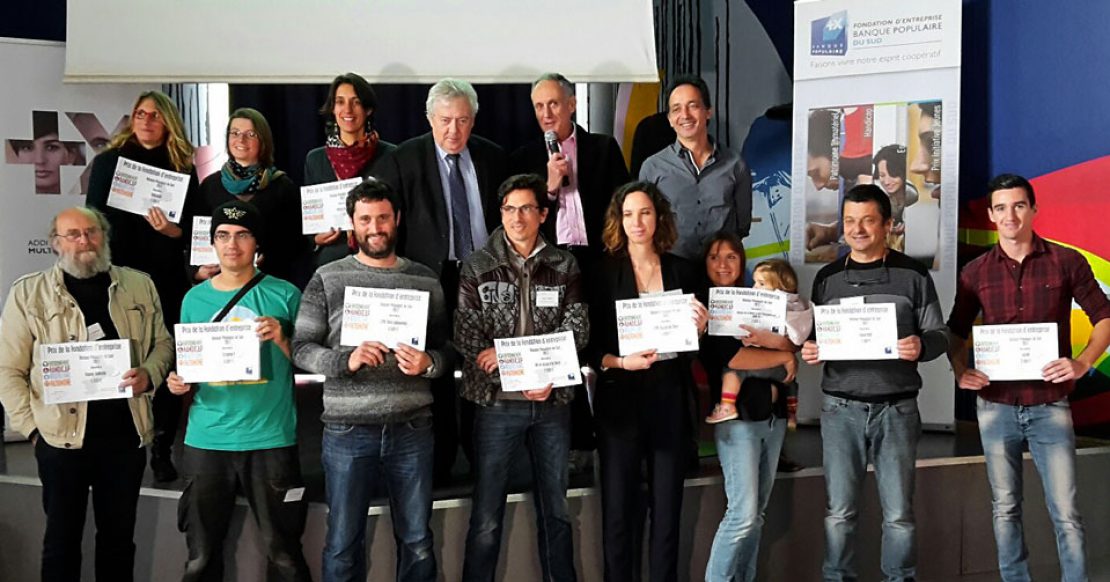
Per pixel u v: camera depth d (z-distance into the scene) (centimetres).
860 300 329
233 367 303
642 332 319
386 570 338
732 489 333
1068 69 455
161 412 363
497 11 452
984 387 343
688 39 549
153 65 436
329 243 368
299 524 320
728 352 336
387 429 303
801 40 474
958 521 395
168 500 347
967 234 502
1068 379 326
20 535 364
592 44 455
